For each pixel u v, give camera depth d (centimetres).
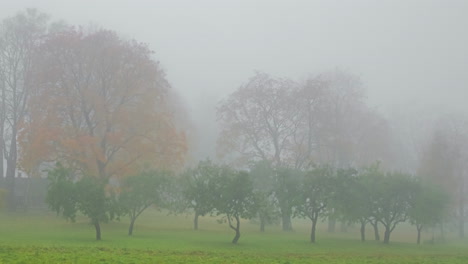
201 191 3712
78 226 4191
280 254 2766
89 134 4525
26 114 5116
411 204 4191
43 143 4091
